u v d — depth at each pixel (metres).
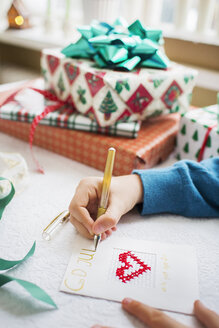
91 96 0.63
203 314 0.34
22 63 1.28
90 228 0.43
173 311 0.35
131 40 0.65
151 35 0.71
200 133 0.64
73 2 1.22
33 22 1.28
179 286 0.38
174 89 0.68
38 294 0.34
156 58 0.68
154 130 0.69
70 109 0.71
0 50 1.33
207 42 0.88
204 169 0.53
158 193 0.50
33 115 0.67
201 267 0.41
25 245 0.43
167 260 0.42
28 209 0.50
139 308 0.34
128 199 0.48
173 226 0.49
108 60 0.63
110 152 0.42
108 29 0.69
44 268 0.39
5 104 0.71
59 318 0.33
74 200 0.45
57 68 0.70
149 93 0.65
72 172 0.63
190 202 0.50
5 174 0.52
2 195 0.48
